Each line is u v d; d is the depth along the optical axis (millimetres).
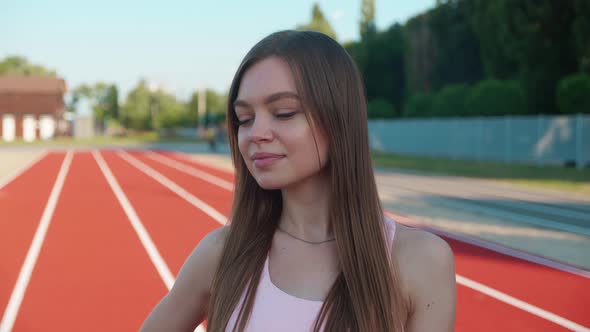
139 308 4754
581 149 21688
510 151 24922
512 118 24766
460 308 4770
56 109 68000
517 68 29344
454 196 12812
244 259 996
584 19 23484
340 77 956
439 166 22812
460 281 5582
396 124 34312
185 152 36375
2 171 19359
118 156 30406
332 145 948
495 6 28984
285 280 965
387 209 10570
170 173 19562
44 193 13008
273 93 921
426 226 8734
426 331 953
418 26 41688
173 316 1070
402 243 991
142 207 10742
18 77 68250
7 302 4887
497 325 4375
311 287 952
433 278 958
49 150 37219
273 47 949
